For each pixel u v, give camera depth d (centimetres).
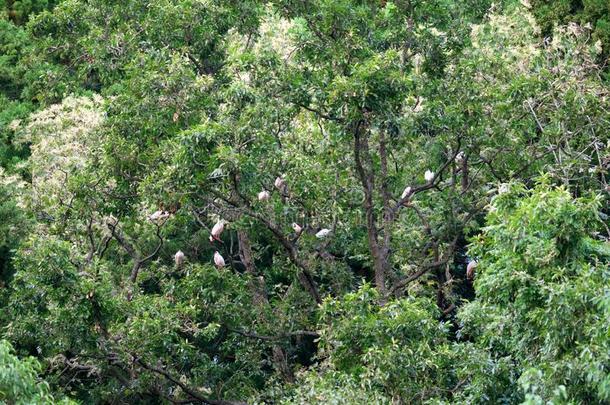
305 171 2636
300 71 2788
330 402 2014
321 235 2752
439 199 3044
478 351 2184
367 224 2848
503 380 2127
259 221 2647
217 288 2720
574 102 2903
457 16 3044
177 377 2661
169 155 2662
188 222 2955
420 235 3048
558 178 2858
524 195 2147
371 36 2938
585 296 1855
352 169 2953
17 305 2488
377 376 2155
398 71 2664
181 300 2741
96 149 3016
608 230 2258
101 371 2695
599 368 1752
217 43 3034
